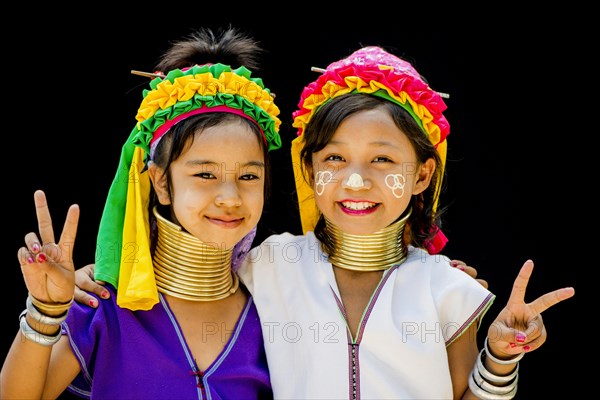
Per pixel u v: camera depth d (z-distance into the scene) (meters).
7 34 8.77
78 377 6.07
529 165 9.25
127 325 5.87
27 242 5.27
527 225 9.27
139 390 5.79
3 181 8.92
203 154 5.77
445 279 6.16
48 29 8.85
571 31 9.05
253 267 6.36
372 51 6.37
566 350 9.20
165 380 5.82
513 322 5.49
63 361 5.79
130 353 5.82
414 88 6.06
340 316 6.02
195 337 6.00
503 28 9.17
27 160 8.98
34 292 5.35
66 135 9.05
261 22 9.26
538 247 9.26
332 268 6.27
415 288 6.12
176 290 6.02
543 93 9.17
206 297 6.05
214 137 5.77
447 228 9.34
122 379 5.80
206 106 5.86
